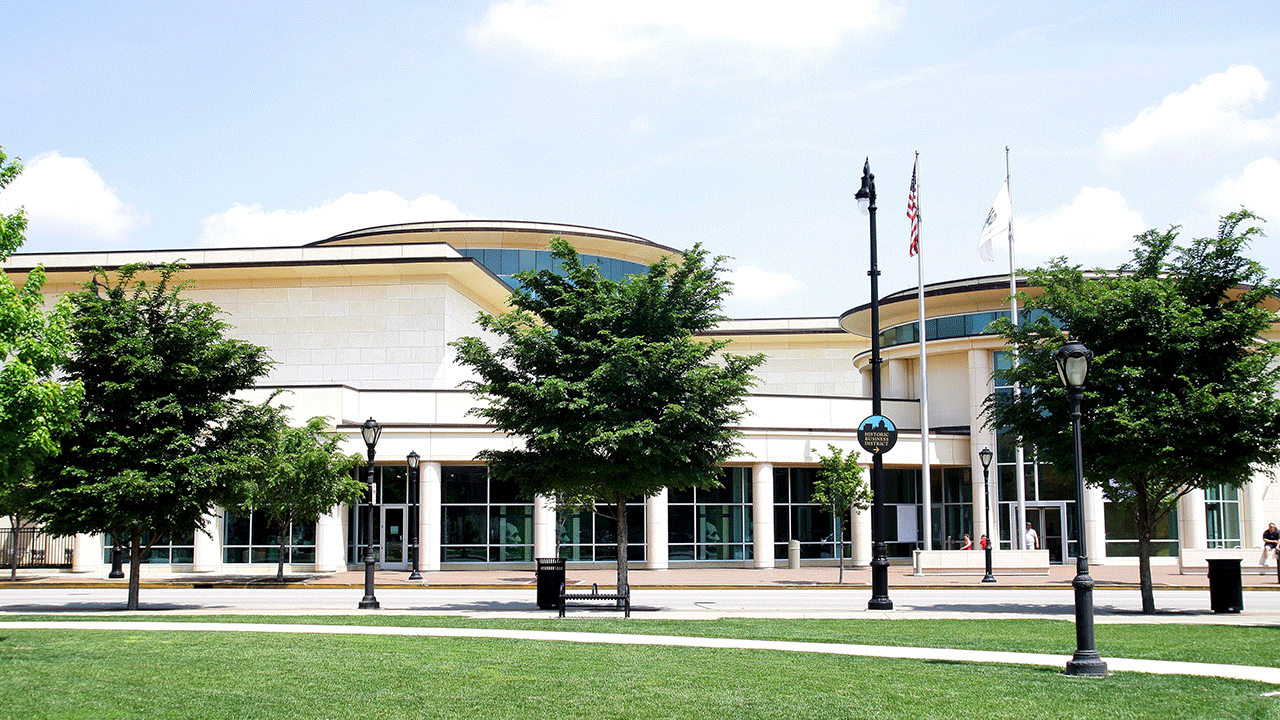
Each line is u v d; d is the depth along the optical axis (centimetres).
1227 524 4781
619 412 2202
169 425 2336
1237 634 1736
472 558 4319
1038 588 3300
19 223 1709
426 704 1086
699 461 2383
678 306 2362
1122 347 2202
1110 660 1395
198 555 4125
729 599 2867
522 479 2388
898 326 5181
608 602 2650
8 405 1609
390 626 1872
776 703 1088
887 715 1030
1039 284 2395
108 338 2339
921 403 4109
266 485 3388
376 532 4278
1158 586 3312
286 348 4762
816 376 6512
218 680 1215
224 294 4803
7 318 1645
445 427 4144
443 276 4775
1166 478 2323
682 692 1147
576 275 2361
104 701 1086
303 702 1094
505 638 1647
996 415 2430
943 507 4966
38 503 2281
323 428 3925
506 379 2342
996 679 1227
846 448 4619
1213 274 2248
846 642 1606
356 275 4791
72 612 2327
